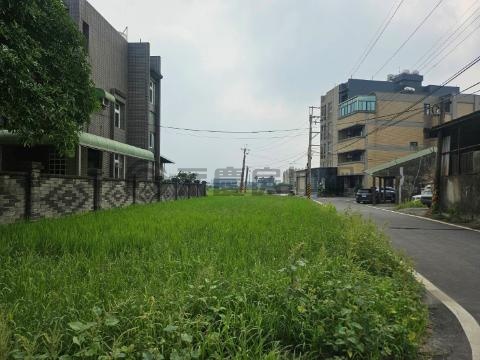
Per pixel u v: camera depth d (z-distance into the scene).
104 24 23.92
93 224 9.52
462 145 19.70
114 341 3.01
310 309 3.93
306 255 6.86
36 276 4.70
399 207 28.20
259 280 4.69
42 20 9.25
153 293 4.08
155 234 8.05
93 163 22.09
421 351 4.20
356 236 7.81
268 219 11.85
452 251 10.49
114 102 24.59
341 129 59.94
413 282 6.17
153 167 30.64
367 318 3.85
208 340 3.20
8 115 8.55
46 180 12.25
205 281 4.26
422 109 48.78
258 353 3.26
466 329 4.89
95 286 4.36
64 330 3.22
